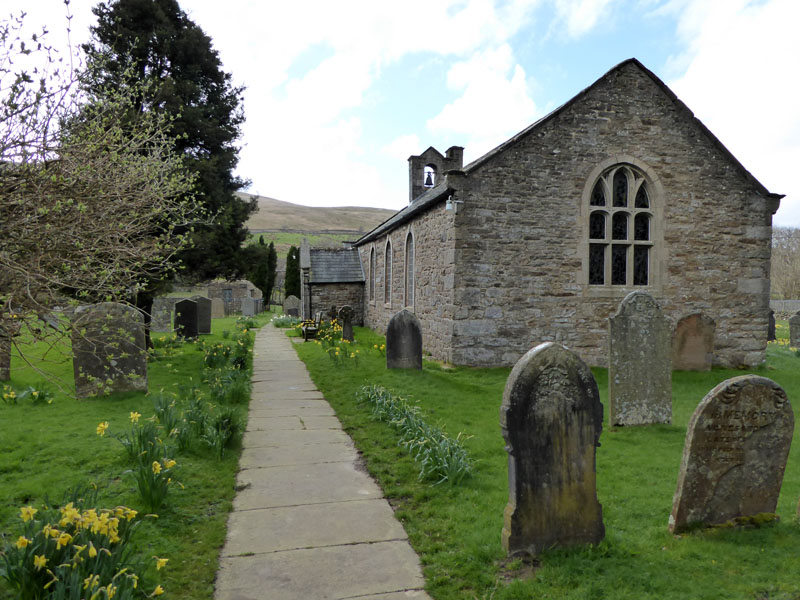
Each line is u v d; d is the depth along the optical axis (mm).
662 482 5316
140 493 4551
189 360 12930
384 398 8211
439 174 23906
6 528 4109
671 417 7777
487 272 12195
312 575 3639
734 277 13414
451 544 4066
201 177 13477
